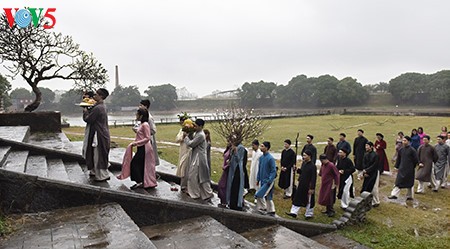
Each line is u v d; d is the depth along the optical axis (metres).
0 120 13.52
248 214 5.84
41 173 5.74
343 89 75.12
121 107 81.44
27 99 64.81
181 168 7.00
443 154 9.90
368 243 6.03
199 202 6.08
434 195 9.43
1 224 3.93
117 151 12.35
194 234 4.68
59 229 3.91
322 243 6.07
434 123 31.28
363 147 11.07
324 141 20.53
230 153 6.62
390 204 8.48
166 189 6.67
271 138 22.25
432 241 6.09
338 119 40.84
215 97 110.75
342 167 8.16
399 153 9.32
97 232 3.83
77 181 5.89
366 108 72.88
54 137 12.61
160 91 86.81
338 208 8.21
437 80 67.06
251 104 87.81
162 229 4.89
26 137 10.01
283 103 85.88
